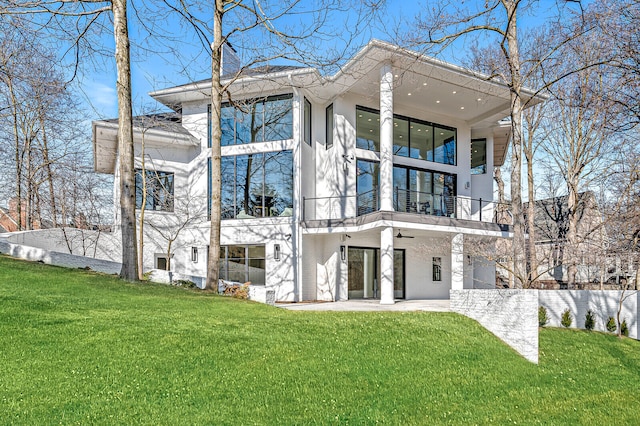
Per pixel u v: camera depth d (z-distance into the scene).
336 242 18.72
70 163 23.52
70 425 4.27
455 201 21.52
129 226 11.59
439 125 21.80
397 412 5.63
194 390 5.37
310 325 8.93
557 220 27.05
